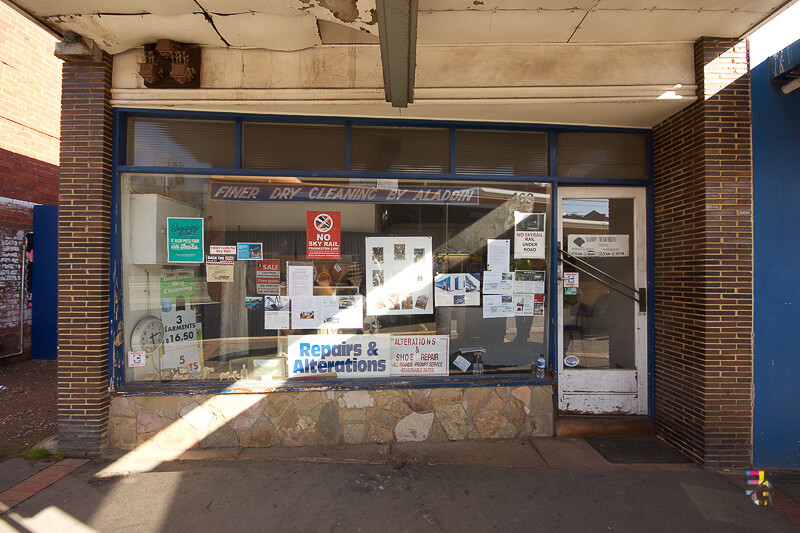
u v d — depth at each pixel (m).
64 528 3.03
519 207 4.68
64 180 4.09
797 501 3.42
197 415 4.25
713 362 3.92
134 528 3.04
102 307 4.10
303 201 4.53
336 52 4.15
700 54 4.03
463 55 4.15
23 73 7.45
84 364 4.06
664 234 4.50
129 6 3.51
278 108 4.29
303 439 4.31
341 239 4.56
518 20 3.74
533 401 4.52
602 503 3.37
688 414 4.13
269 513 3.21
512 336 4.65
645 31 3.91
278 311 4.51
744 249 3.95
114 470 3.82
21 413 5.12
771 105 3.98
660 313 4.56
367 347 4.55
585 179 4.69
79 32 3.83
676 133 4.35
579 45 4.12
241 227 4.50
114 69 4.18
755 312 3.94
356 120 4.50
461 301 4.63
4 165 7.14
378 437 4.38
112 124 4.25
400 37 2.91
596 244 4.78
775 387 3.93
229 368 4.49
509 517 3.19
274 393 4.31
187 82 4.11
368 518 3.17
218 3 3.46
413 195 4.61
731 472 3.84
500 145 4.69
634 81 4.10
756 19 3.71
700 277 4.00
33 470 3.80
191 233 4.46
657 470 3.88
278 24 3.75
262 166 4.50
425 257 4.61
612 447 4.32
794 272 3.95
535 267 4.68
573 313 4.77
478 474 3.79
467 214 4.65
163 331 4.42
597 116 4.47
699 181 4.02
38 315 7.47
